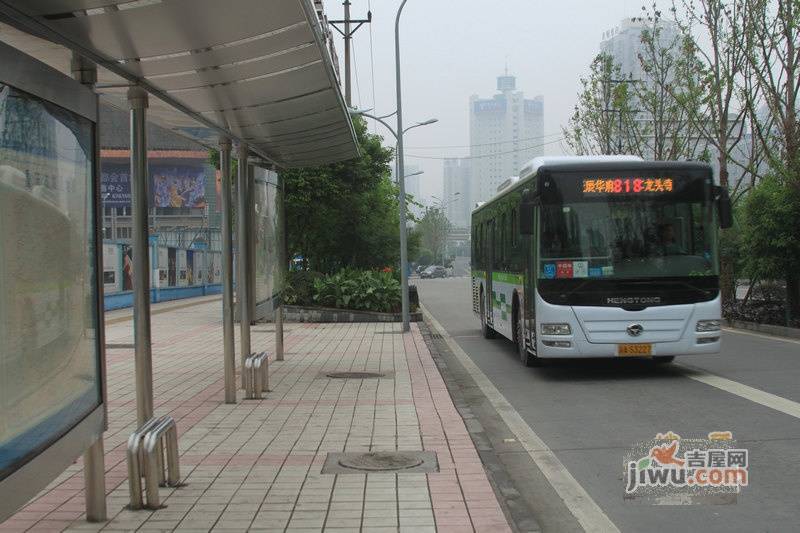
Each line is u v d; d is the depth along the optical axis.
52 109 4.46
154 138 59.31
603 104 30.58
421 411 9.71
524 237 13.47
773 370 12.74
